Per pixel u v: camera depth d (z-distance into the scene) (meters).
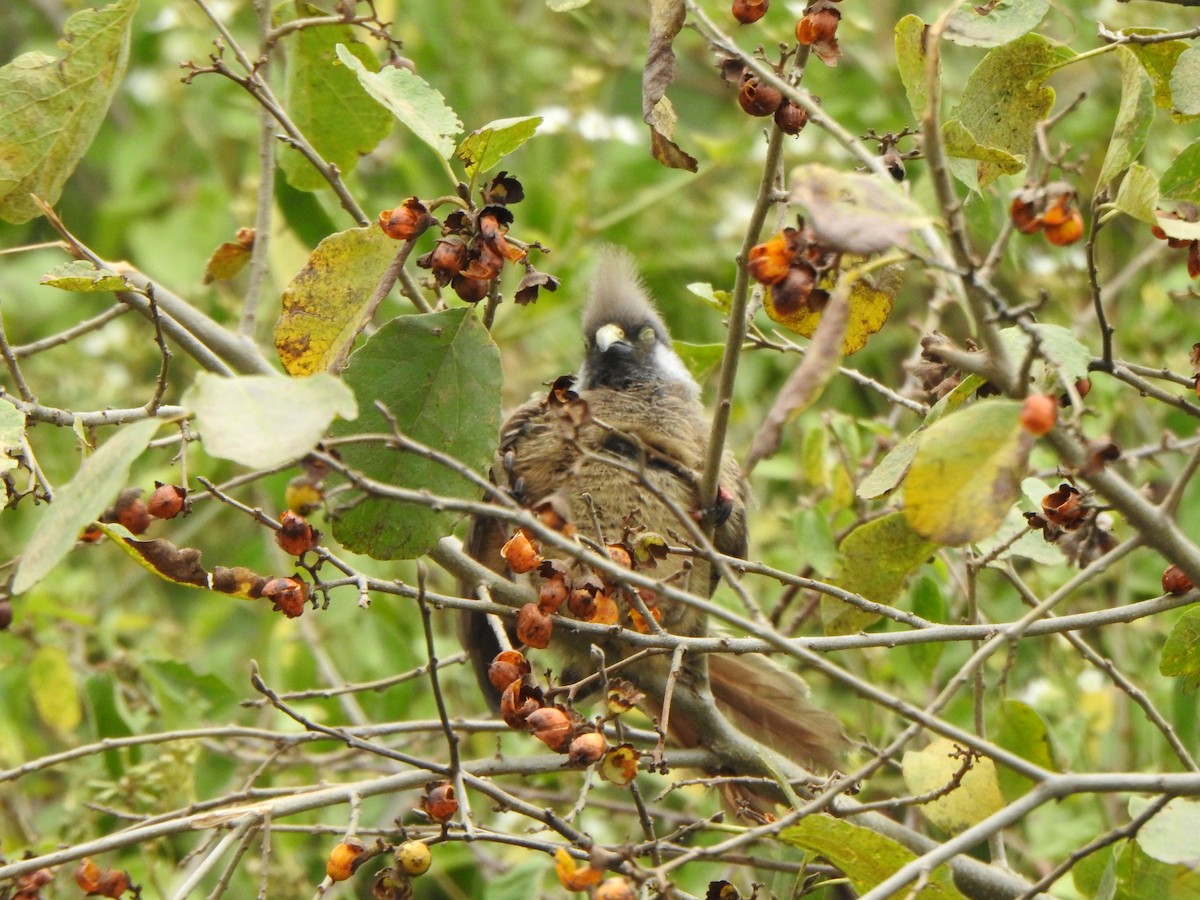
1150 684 10.97
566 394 6.50
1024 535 7.90
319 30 8.50
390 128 8.97
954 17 6.90
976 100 7.22
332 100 8.80
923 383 7.02
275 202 9.84
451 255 6.20
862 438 12.91
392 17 13.56
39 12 17.14
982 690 8.41
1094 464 5.54
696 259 14.45
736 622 5.72
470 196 6.35
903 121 13.60
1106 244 13.58
